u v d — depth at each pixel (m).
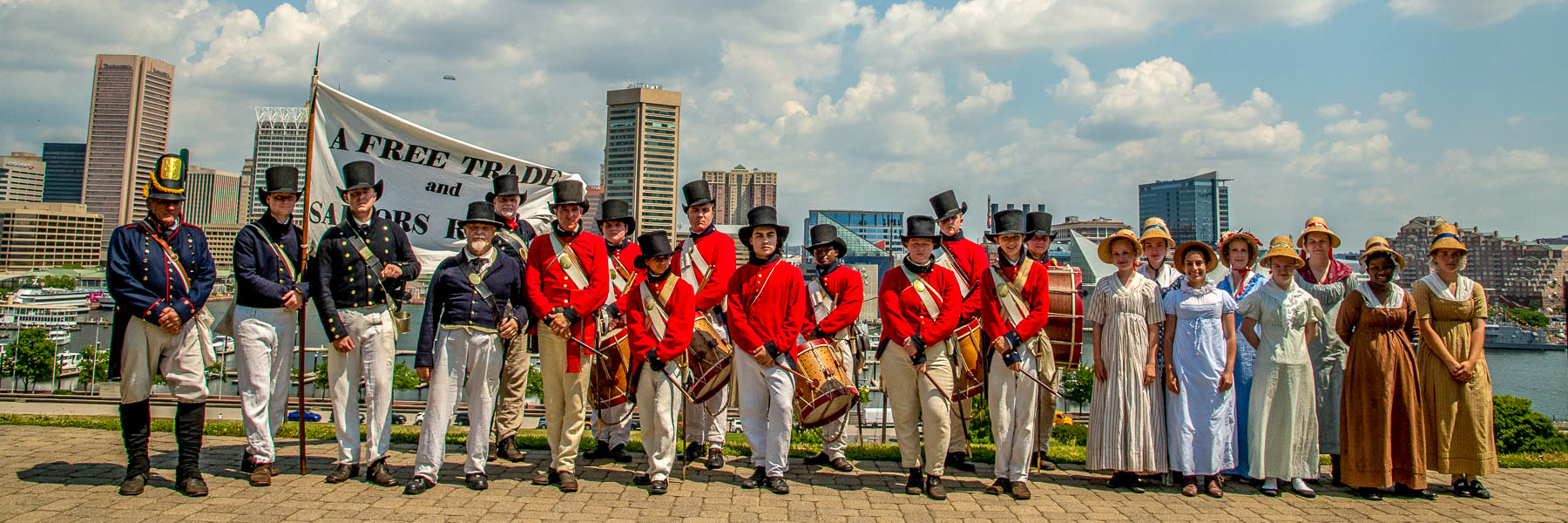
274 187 6.64
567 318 6.72
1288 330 7.27
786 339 6.93
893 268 7.21
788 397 6.88
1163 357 7.36
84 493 6.07
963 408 7.54
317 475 6.88
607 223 7.80
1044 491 7.12
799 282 7.09
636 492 6.67
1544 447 11.02
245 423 6.56
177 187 6.35
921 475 6.98
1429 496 7.20
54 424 8.83
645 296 7.15
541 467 7.56
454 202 10.40
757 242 7.06
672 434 6.77
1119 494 7.05
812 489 6.95
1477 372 7.28
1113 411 7.20
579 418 6.85
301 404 6.85
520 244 8.06
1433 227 7.71
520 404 8.05
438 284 6.79
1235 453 7.38
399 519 5.71
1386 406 7.12
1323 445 7.79
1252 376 7.51
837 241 8.08
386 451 6.81
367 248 6.78
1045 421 8.12
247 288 6.48
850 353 8.39
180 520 5.52
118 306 6.18
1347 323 7.54
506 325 6.67
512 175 8.49
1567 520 6.51
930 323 6.81
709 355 7.16
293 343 6.89
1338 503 6.96
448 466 7.44
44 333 73.75
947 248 8.16
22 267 188.00
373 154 9.85
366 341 6.73
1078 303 7.70
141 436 6.21
